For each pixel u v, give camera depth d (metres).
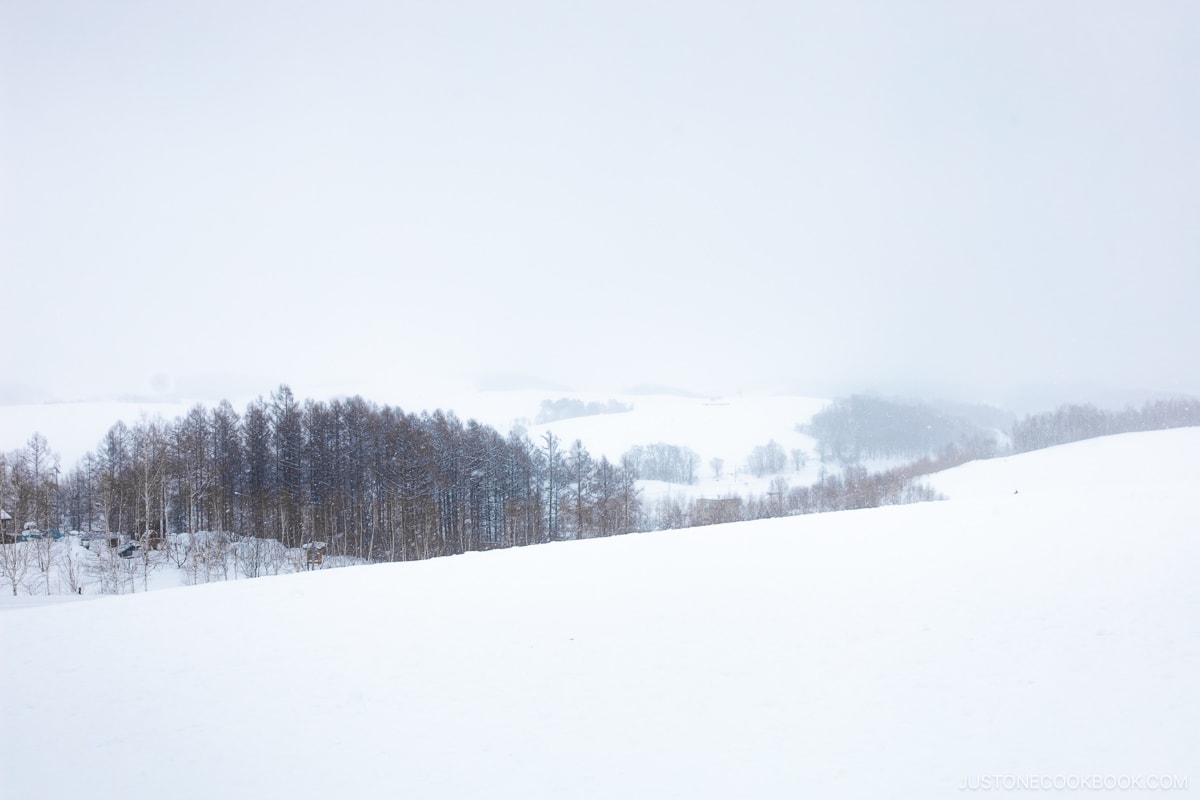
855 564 13.94
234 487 57.53
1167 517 16.67
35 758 6.89
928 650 8.75
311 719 7.65
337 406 64.69
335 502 56.34
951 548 14.86
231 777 6.41
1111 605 9.99
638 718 7.28
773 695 7.68
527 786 5.98
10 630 11.48
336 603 12.88
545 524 69.94
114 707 8.13
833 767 6.01
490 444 71.75
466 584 14.11
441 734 7.12
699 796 5.65
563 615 11.34
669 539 19.27
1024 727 6.56
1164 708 6.76
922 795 5.49
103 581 38.12
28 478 53.72
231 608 12.80
